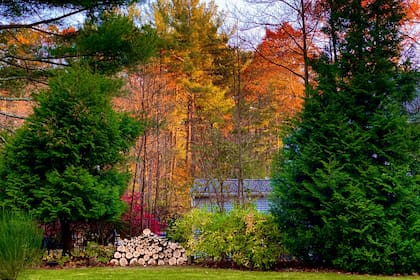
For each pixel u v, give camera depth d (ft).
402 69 29.78
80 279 24.90
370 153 28.22
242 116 56.95
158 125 53.21
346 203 25.93
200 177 60.49
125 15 35.83
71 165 30.22
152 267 31.07
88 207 30.83
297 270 28.19
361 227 26.03
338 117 27.94
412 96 29.14
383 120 27.30
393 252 25.81
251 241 29.53
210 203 50.52
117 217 32.65
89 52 33.55
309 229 27.55
